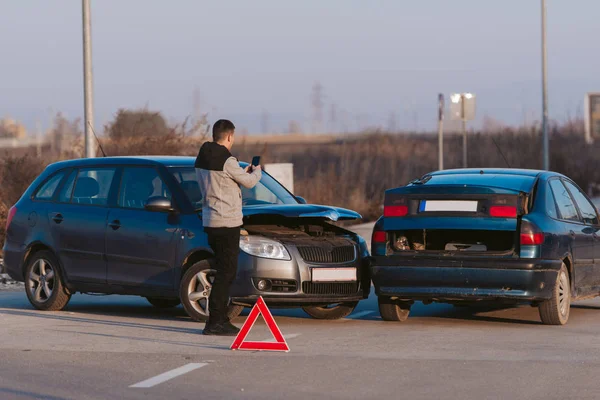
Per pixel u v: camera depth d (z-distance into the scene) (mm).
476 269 26609
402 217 27562
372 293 37500
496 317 29984
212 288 25547
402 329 27125
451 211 27062
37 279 31469
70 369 20844
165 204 28016
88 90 45938
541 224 26875
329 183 81188
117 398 18109
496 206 26781
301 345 24016
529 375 20109
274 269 26953
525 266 26328
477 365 21203
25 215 31797
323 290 27609
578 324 28156
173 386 19078
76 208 30578
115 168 30250
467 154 110000
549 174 29391
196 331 26375
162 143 58688
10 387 19062
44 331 26375
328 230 29625
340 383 19297
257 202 29344
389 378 19781
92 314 30578
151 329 26781
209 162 25281
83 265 30172
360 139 144750
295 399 17938
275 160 79375
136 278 28953
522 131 111438
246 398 18047
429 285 27078
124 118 59688
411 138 156375
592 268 30188
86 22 45844
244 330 23281
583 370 20656
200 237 27703
